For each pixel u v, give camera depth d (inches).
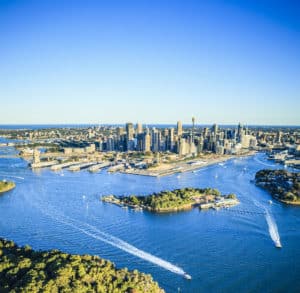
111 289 6323.8
